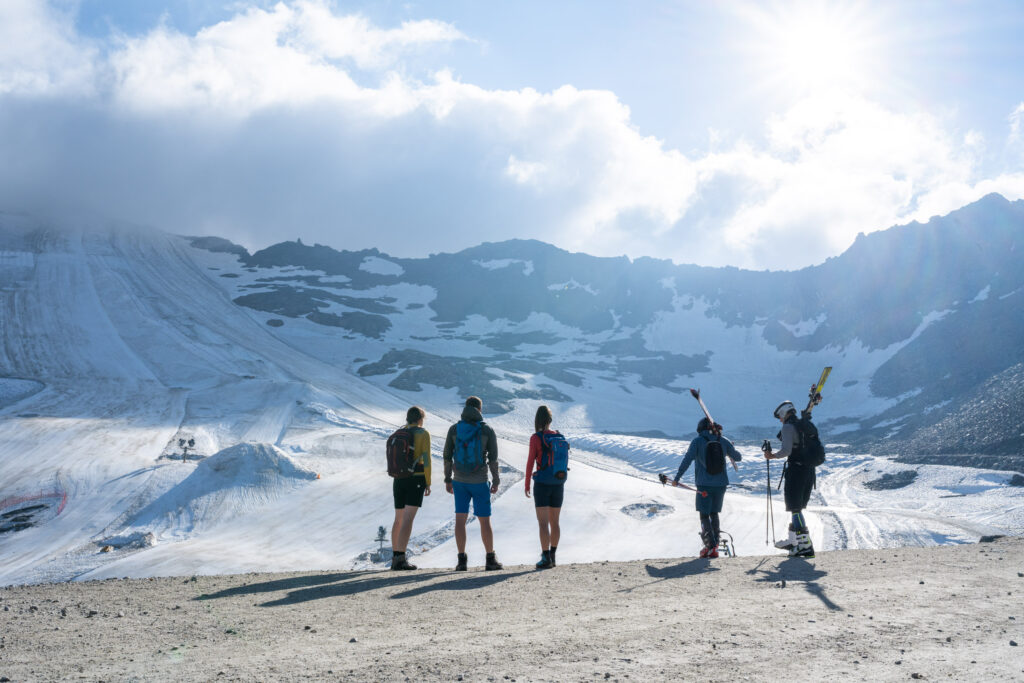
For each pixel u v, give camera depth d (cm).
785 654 422
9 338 12594
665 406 14762
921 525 5556
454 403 12706
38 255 18162
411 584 788
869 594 639
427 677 379
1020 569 792
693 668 391
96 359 12056
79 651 457
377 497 6475
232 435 8800
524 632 497
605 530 5816
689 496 6950
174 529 5666
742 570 835
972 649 434
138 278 17700
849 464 9062
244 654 442
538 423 1028
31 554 5134
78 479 6650
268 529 5694
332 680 375
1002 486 6944
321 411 10019
